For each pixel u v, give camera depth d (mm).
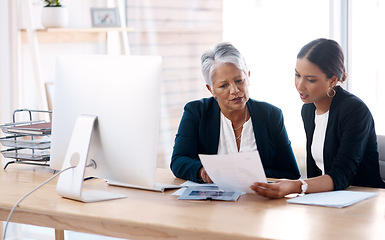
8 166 2348
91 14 3764
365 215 1560
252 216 1565
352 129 1895
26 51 3436
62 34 3594
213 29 4336
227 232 1428
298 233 1405
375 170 1984
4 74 3252
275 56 4160
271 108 2205
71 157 1786
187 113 2238
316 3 3973
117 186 1990
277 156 2207
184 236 1503
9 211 1806
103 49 4027
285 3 4082
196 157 2188
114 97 1735
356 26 3871
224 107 2178
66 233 3285
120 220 1571
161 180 2104
